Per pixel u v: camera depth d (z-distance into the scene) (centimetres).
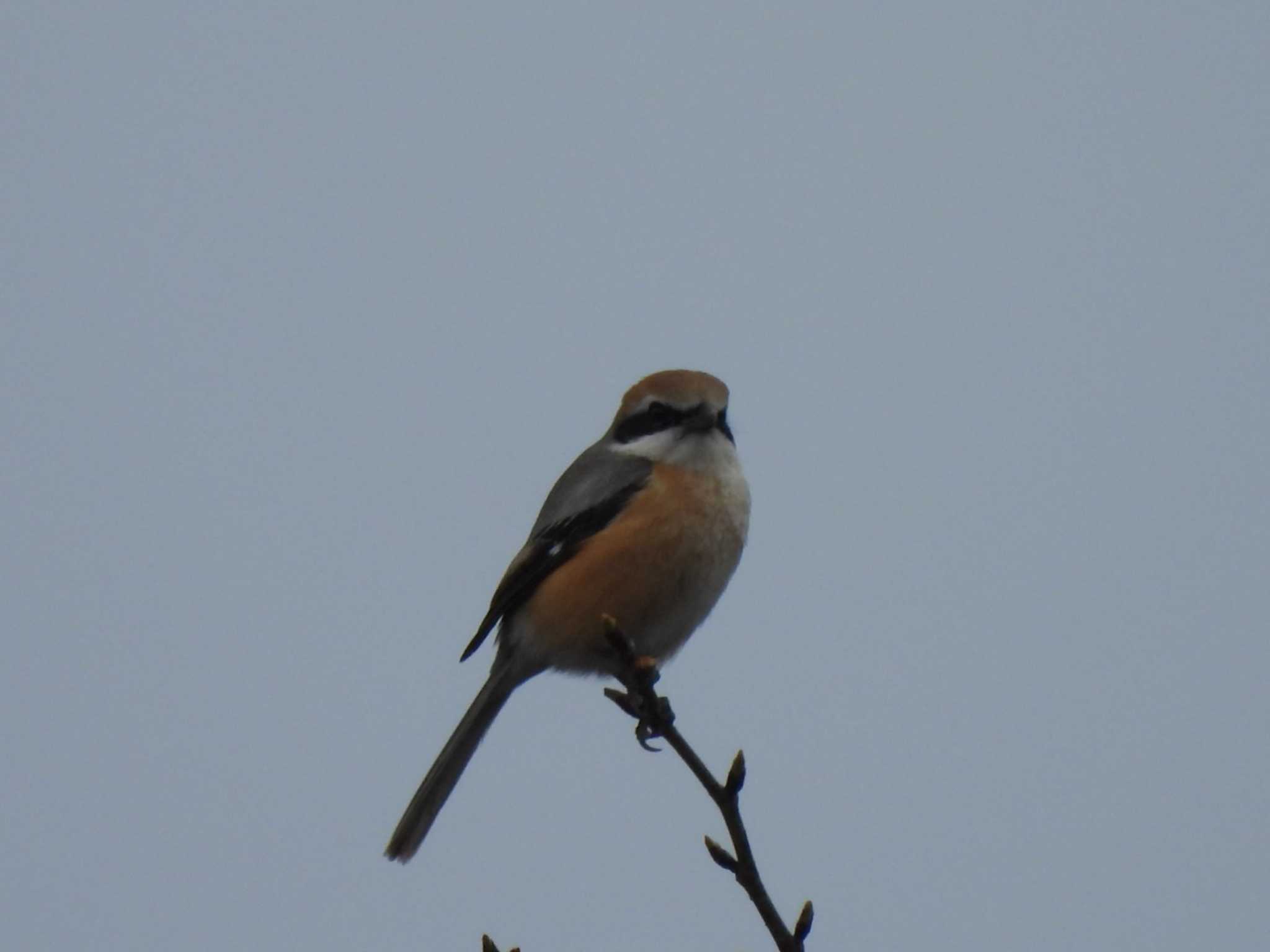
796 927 717
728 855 727
